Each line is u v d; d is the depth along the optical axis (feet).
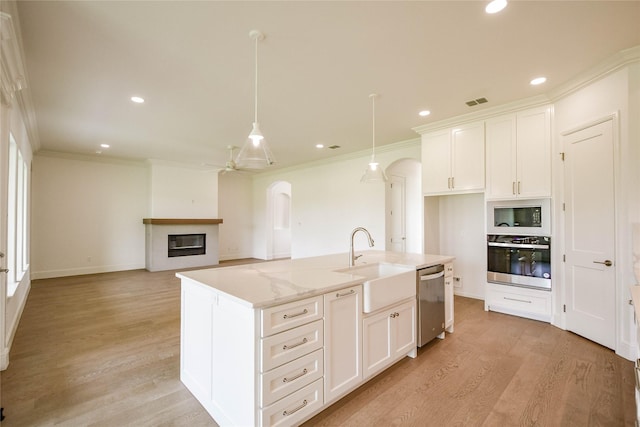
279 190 31.42
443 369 8.46
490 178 13.04
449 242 16.66
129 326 11.76
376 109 12.75
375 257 11.24
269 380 5.49
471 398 7.14
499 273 13.08
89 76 9.71
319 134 16.35
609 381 7.72
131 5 6.49
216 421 6.36
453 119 13.82
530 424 6.23
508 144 12.55
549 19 7.05
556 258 11.45
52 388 7.53
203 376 6.88
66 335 10.88
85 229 22.16
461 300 15.28
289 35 7.63
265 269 8.60
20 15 6.72
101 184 22.82
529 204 12.10
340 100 11.77
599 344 9.77
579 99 10.32
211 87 10.60
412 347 9.08
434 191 14.84
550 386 7.56
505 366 8.59
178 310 13.75
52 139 17.40
